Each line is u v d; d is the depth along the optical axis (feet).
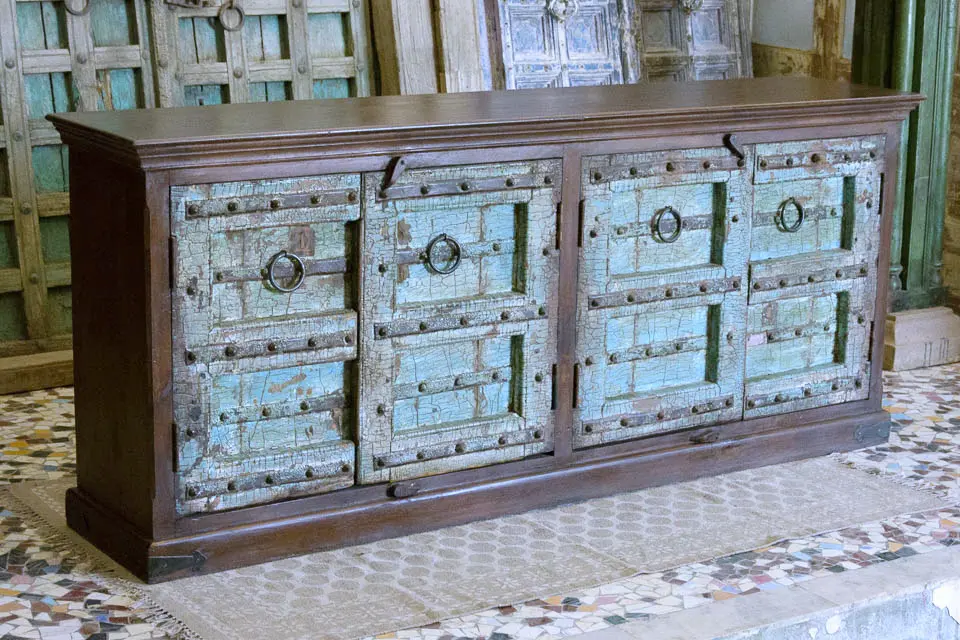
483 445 13.82
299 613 11.75
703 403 15.17
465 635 11.44
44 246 18.78
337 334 12.78
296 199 12.28
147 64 19.13
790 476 15.40
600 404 14.51
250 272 12.28
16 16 18.07
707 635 11.54
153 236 11.64
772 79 17.67
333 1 20.61
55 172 18.75
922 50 19.04
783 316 15.69
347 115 13.41
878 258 16.16
